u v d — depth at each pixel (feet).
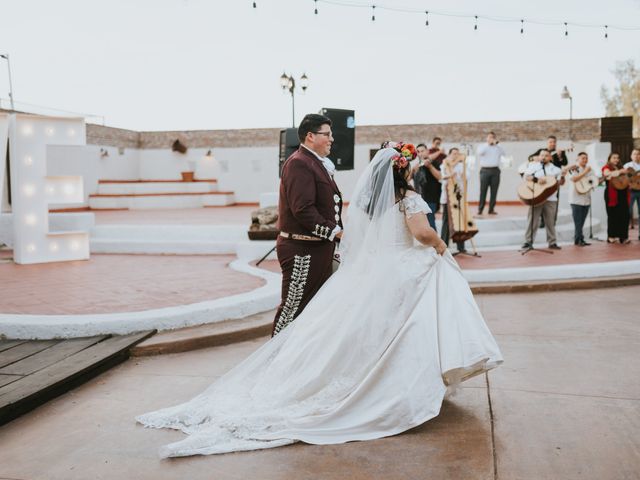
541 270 24.00
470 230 27.86
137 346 15.01
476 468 8.78
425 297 10.52
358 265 10.93
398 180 10.96
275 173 65.36
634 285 23.85
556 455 9.15
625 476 8.45
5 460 9.53
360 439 9.80
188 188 64.90
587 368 13.43
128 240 32.71
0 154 27.55
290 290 12.64
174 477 8.81
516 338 16.21
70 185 28.22
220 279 22.81
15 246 27.61
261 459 9.28
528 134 58.59
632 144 56.85
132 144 67.41
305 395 10.56
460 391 12.00
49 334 15.35
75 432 10.55
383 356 10.16
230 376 11.67
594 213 44.11
